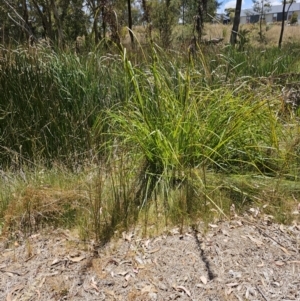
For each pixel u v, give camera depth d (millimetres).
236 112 2812
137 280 1838
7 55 3297
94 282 1835
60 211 2408
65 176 2822
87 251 2078
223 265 1919
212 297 1717
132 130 2785
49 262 1994
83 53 3848
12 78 3186
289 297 1706
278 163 2928
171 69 3457
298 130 3061
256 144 2775
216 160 2828
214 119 2854
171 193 2504
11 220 2340
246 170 2869
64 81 3340
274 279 1820
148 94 2955
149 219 2348
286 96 3469
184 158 2703
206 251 2029
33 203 2422
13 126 3160
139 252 2045
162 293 1751
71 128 3205
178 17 6570
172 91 2938
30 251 2082
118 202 2391
